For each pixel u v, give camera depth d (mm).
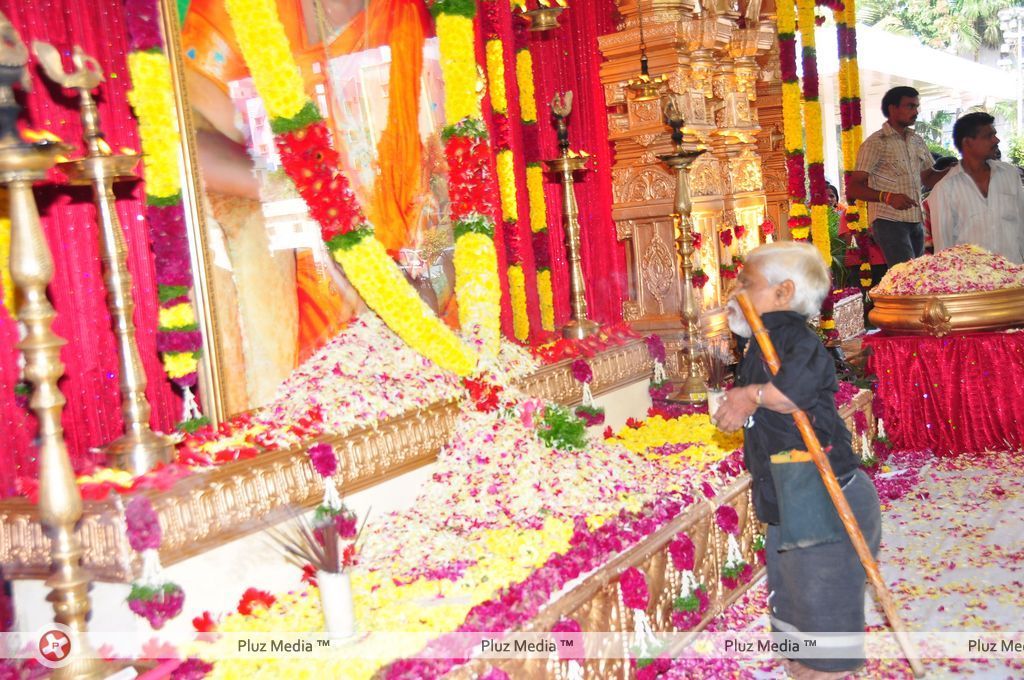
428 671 2258
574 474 3434
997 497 4613
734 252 6109
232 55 3316
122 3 3086
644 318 5703
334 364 3480
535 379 4121
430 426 3502
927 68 12781
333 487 2887
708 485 3549
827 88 12227
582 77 5496
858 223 7941
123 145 3090
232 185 3289
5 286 2730
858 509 2764
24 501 2594
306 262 3557
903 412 5535
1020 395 5277
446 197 4375
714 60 5867
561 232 5273
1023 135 23391
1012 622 3229
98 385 2982
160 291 2926
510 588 2646
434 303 4262
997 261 5496
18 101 2785
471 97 3869
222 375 3191
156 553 2410
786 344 2680
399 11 4105
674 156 4863
